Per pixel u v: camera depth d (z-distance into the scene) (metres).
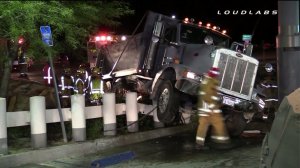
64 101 12.80
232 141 10.80
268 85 14.26
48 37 9.40
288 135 4.47
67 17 10.47
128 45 13.84
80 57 15.62
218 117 9.87
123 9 14.05
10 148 9.11
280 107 4.96
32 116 9.12
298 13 5.10
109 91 14.98
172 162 8.62
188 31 12.30
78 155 9.41
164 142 10.72
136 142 10.76
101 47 15.25
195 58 11.12
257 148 9.87
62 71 15.63
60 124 10.70
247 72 11.11
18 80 12.99
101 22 13.80
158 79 11.62
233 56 10.84
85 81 15.23
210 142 10.52
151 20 12.53
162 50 12.48
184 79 10.58
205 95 9.77
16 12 9.73
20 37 10.49
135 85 13.64
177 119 12.46
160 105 11.35
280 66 5.49
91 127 10.66
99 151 9.84
